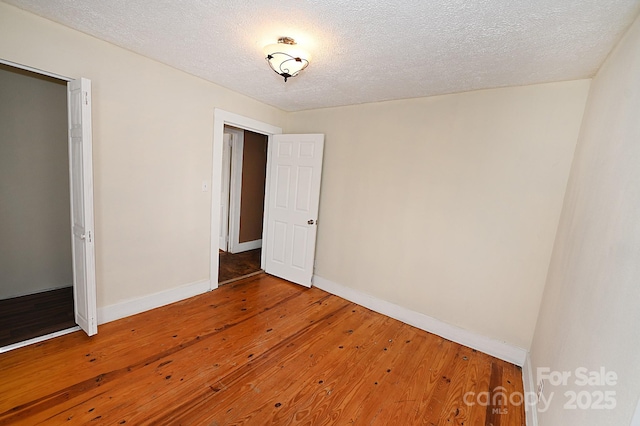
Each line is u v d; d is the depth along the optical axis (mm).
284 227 3713
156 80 2436
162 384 1771
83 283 2111
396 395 1856
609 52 1597
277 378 1920
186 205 2830
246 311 2826
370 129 3070
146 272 2602
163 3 1545
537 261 2213
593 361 1002
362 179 3152
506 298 2352
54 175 2836
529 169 2213
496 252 2383
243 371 1956
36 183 2734
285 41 1817
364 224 3164
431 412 1737
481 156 2414
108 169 2244
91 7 1648
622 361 795
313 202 3439
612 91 1434
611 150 1261
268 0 1433
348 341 2455
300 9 1484
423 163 2725
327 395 1806
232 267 4074
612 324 905
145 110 2400
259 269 4070
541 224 2184
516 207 2279
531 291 2244
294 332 2520
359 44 1791
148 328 2359
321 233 3549
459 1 1301
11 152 2576
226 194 4766
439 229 2658
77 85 1900
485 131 2387
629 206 941
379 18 1498
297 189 3562
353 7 1424
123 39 2041
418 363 2217
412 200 2809
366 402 1775
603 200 1234
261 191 5160
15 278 2695
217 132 2965
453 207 2570
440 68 2053
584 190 1575
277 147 3697
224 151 4707
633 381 721
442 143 2607
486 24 1470
